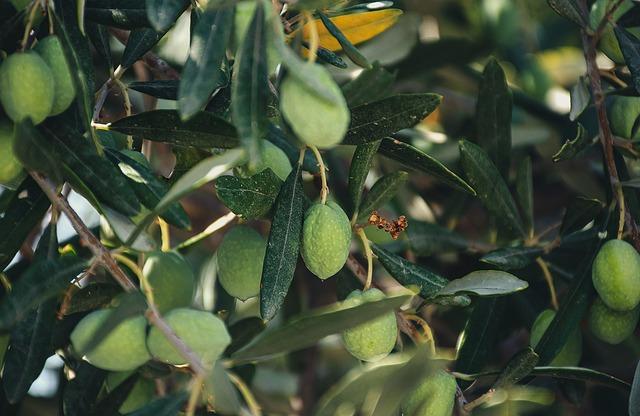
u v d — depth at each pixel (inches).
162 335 20.1
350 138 22.0
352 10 23.5
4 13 20.8
